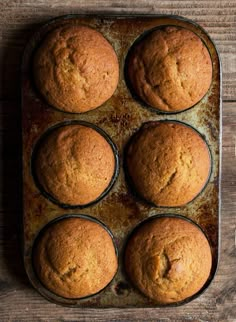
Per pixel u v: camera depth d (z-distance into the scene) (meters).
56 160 0.46
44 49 0.46
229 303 0.53
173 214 0.48
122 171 0.48
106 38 0.47
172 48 0.46
